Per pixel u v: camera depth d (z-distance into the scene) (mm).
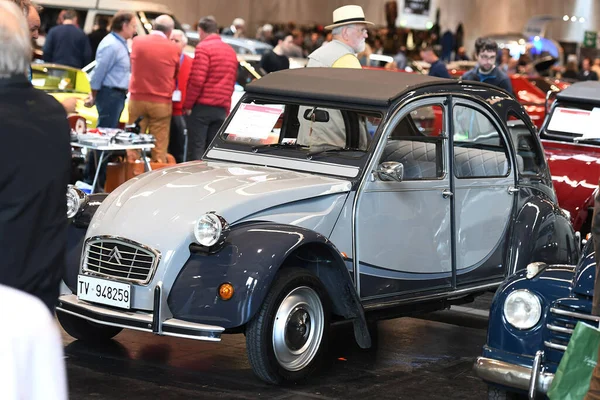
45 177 3115
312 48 27047
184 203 5891
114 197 6168
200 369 6113
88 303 5914
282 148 6723
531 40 31453
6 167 3037
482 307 8383
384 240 6395
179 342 6777
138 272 5750
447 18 36125
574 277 4973
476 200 7043
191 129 12078
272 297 5617
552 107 10383
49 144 3145
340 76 6902
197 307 5574
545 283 5031
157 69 11430
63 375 2131
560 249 7492
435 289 6766
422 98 6660
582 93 10273
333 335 7188
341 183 6203
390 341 7090
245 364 6293
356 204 6230
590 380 4078
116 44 11734
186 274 5645
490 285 7141
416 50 31297
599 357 4039
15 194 3053
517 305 5027
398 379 6117
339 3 33031
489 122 7199
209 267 5609
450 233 6840
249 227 5773
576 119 10172
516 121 7574
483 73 11469
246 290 5473
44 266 3137
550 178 7902
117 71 11789
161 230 5746
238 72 15891
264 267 5512
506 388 5023
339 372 6199
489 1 37688
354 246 6223
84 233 6223
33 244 3115
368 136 6457
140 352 6453
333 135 6590
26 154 3074
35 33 6566
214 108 12047
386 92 6500
